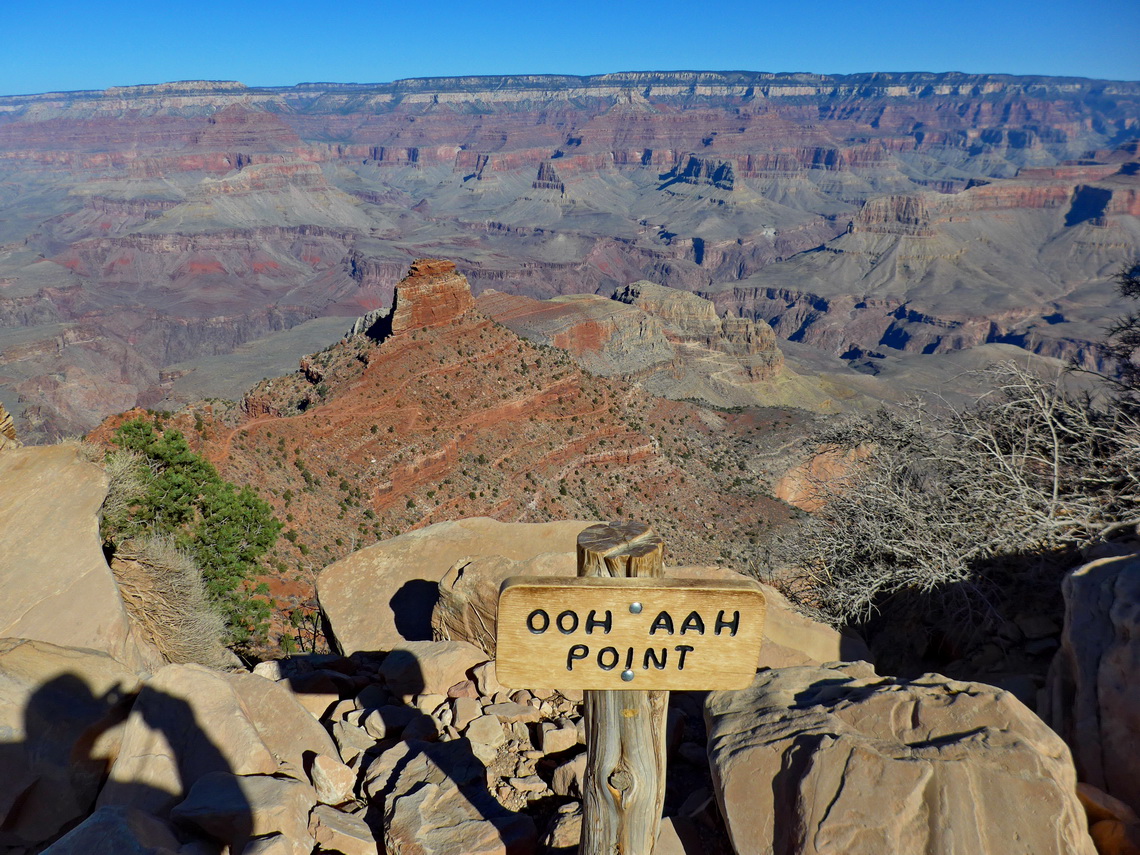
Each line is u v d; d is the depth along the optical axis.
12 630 8.46
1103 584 6.89
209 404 55.97
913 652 11.08
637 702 4.49
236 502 21.80
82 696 6.69
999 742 5.27
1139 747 5.83
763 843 5.27
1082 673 6.52
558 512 67.94
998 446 11.48
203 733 6.46
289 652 18.00
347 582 11.91
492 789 6.77
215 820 5.61
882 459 12.77
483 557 9.84
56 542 9.47
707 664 4.32
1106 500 10.16
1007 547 9.97
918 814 4.94
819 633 9.48
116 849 4.98
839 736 5.47
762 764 5.62
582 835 4.82
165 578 12.87
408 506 59.75
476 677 8.56
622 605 4.24
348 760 7.39
